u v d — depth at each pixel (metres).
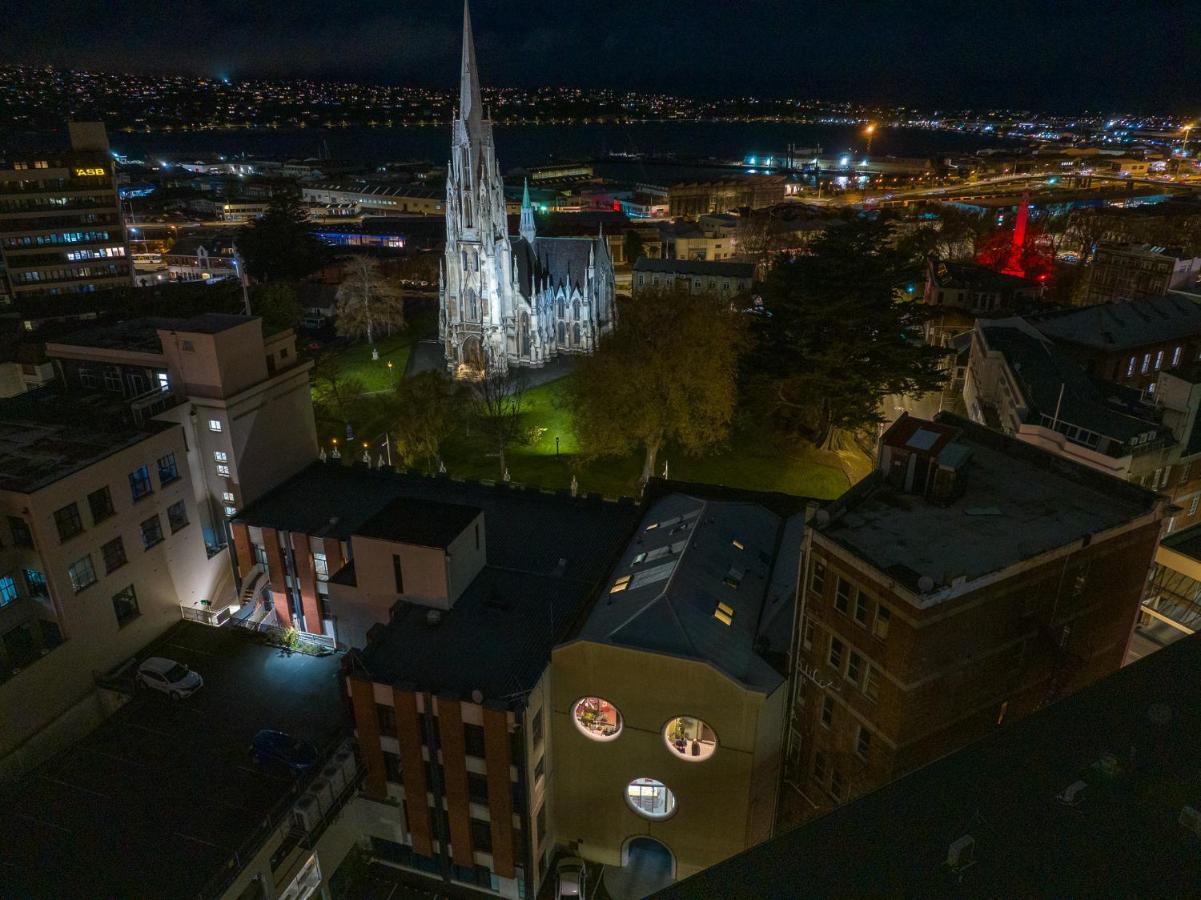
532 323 120.81
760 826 42.31
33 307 121.69
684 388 74.31
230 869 36.06
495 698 38.94
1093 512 40.06
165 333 55.75
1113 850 24.11
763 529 52.34
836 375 76.06
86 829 38.47
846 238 75.06
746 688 37.47
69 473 46.34
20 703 44.47
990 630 35.78
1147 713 29.86
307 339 137.00
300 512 57.47
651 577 45.00
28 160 149.50
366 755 42.53
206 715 46.06
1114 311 90.69
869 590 35.41
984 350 80.88
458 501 59.94
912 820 26.06
